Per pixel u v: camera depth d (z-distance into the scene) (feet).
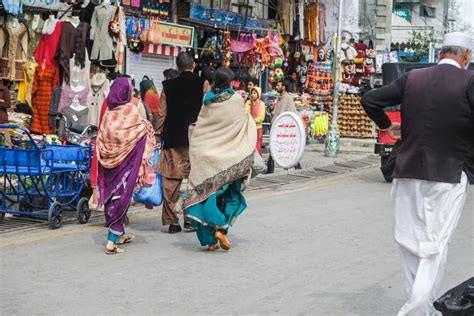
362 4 105.91
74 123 39.91
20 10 41.52
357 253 26.94
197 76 30.04
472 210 37.55
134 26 51.67
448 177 16.70
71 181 31.07
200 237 26.81
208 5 64.13
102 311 19.65
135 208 36.45
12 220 31.94
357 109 80.89
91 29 44.75
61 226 31.01
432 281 16.67
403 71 53.21
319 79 81.30
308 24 79.82
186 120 29.50
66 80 43.57
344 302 20.84
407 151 17.19
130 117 26.16
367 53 88.28
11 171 29.63
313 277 23.47
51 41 43.50
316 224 32.53
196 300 20.79
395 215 17.57
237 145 26.30
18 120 41.81
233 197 26.96
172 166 29.68
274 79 70.54
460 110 16.74
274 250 27.25
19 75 43.09
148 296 21.09
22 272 23.45
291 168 53.67
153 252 26.71
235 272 23.97
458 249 27.94
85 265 24.53
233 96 26.32
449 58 17.38
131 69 53.62
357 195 42.60
